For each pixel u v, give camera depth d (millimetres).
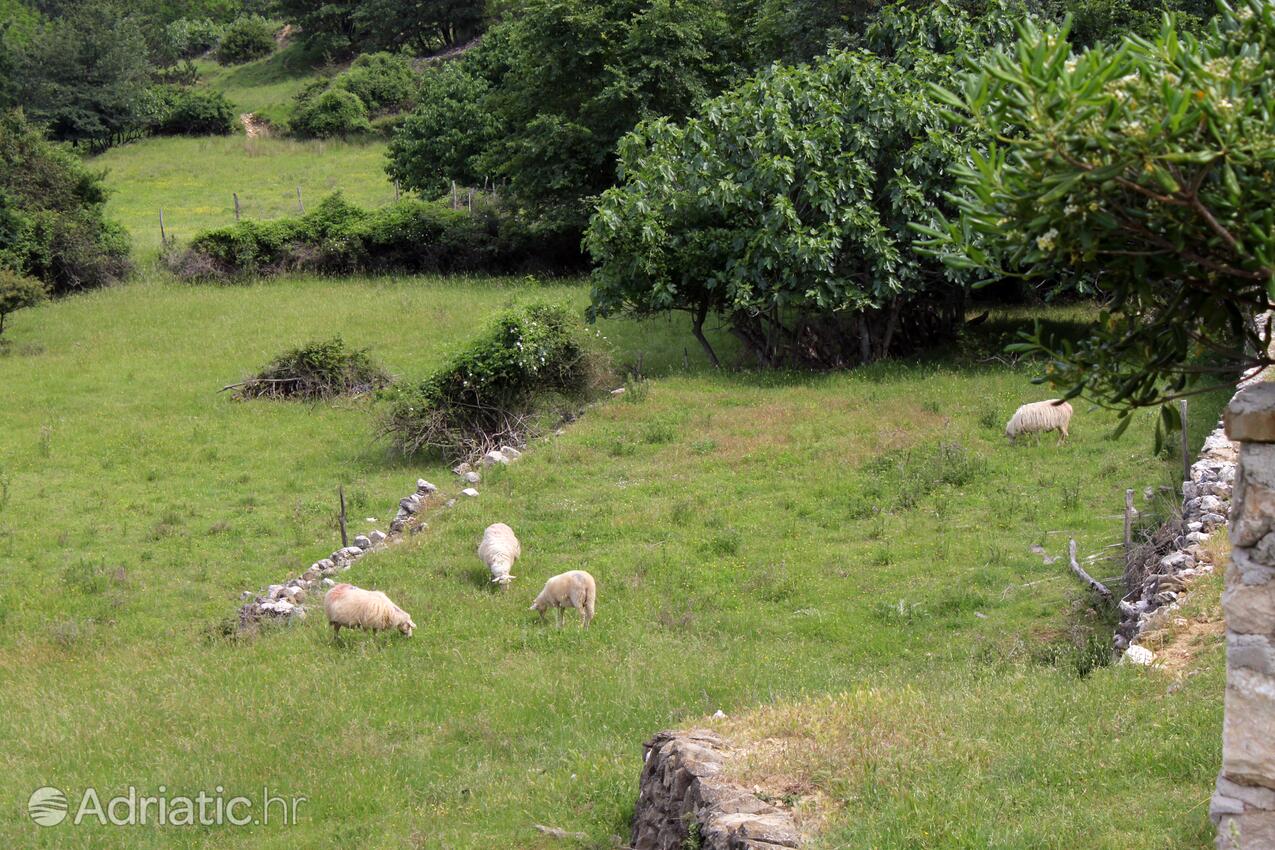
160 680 14109
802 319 27094
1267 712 5164
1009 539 16219
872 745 8344
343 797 10609
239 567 18828
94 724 12852
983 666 11812
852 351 26828
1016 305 30828
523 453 21938
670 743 8867
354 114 65812
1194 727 8094
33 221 37094
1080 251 4906
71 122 64062
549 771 10805
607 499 19297
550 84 39094
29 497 21953
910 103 24172
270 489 22281
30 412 26828
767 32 33531
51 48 64625
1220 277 5016
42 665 15242
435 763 11336
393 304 34656
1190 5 27484
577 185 38688
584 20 37406
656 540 17609
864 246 24484
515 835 9383
